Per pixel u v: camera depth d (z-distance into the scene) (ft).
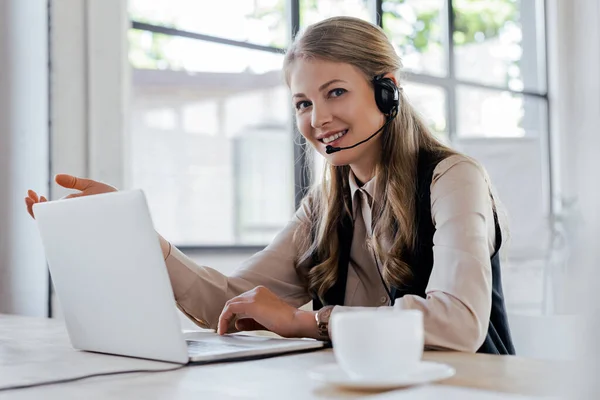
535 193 13.57
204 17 10.37
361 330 2.13
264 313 3.77
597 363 0.96
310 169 6.48
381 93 4.53
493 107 13.33
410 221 4.39
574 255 0.97
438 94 12.66
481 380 2.33
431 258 4.33
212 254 10.07
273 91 26.35
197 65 12.82
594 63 1.09
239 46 10.70
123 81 8.37
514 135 13.47
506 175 13.35
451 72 12.85
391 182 4.50
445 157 4.50
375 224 4.66
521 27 13.88
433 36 12.77
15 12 8.15
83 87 8.04
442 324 3.33
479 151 13.10
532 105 13.85
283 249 5.20
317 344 3.32
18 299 8.02
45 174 7.80
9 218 8.14
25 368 2.83
